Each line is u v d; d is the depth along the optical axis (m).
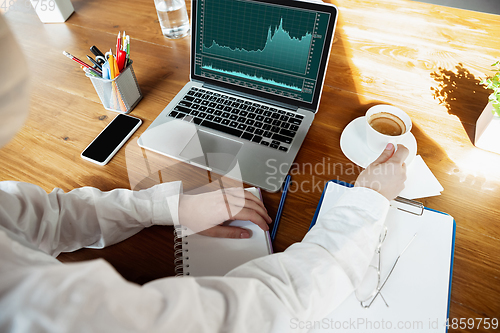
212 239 0.54
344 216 0.46
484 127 0.62
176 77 0.88
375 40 0.93
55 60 0.97
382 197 0.48
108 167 0.66
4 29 0.19
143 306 0.21
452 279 0.47
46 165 0.67
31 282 0.20
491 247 0.51
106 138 0.71
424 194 0.57
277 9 0.68
